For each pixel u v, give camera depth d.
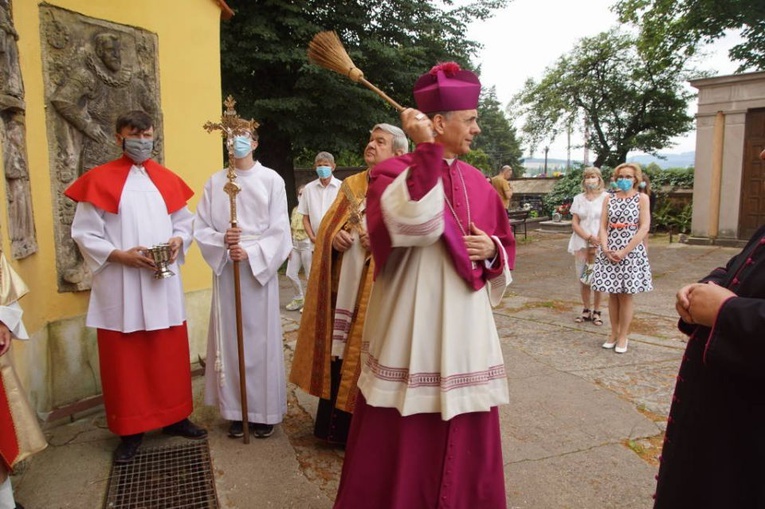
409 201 1.70
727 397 1.49
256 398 3.31
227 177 3.31
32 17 3.33
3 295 2.21
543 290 7.87
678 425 1.64
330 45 2.21
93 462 3.03
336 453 3.15
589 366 4.54
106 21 3.71
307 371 3.14
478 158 28.77
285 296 7.59
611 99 21.91
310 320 3.15
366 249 2.97
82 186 2.92
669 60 18.23
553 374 4.34
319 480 2.86
